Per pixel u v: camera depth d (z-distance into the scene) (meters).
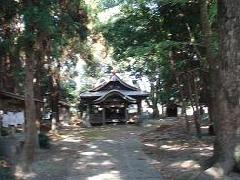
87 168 14.73
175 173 12.95
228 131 10.76
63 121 48.06
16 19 16.80
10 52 17.56
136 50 18.67
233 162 10.50
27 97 15.78
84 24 21.44
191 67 23.55
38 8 15.22
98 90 50.25
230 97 10.77
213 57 13.51
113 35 23.64
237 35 10.70
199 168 12.41
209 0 16.92
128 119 48.34
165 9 21.31
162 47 18.05
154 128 39.47
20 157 14.87
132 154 18.56
